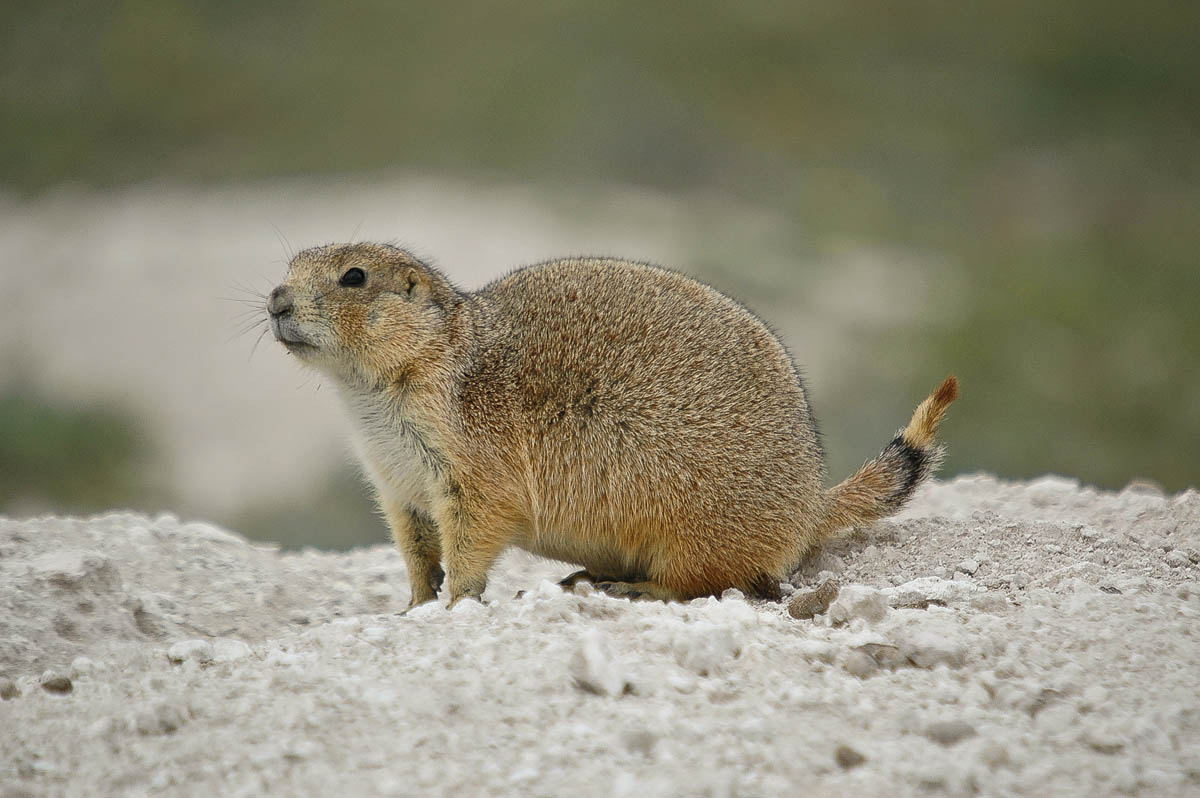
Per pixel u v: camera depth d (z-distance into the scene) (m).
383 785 4.46
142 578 7.64
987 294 28.09
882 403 22.45
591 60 44.31
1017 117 42.41
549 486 7.23
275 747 4.70
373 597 7.87
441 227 30.31
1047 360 24.08
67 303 26.56
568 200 33.81
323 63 44.28
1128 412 22.12
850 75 44.72
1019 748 4.71
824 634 5.73
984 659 5.44
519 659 5.32
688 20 47.78
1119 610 5.93
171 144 39.34
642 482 7.10
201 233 31.02
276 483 19.83
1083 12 50.06
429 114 40.88
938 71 45.66
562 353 7.25
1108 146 40.47
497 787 4.45
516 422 7.22
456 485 7.27
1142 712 4.98
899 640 5.47
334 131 39.81
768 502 7.18
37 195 35.91
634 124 39.75
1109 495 8.62
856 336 26.14
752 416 7.18
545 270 7.73
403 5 48.56
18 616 6.54
